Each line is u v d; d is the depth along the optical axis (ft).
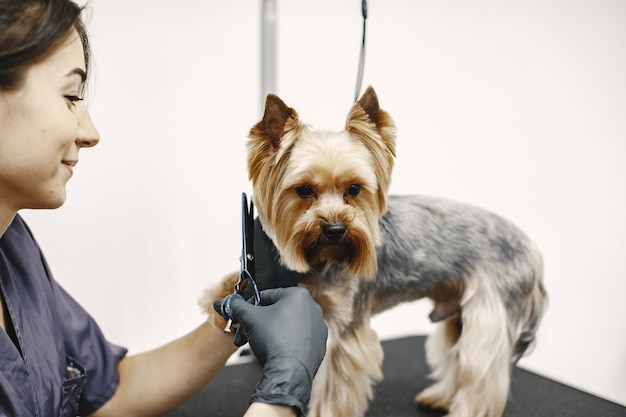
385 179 4.46
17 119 3.09
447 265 4.80
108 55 7.25
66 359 4.27
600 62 7.73
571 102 7.96
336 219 4.17
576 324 8.16
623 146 7.68
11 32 2.98
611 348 7.89
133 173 7.63
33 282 4.09
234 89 8.02
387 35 8.23
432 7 8.30
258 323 3.41
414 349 7.07
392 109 8.28
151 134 7.64
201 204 8.03
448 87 8.41
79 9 3.44
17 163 3.16
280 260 4.42
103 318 7.70
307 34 8.05
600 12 7.71
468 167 8.52
